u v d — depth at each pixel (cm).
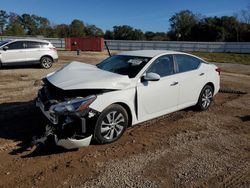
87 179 393
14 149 469
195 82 660
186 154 480
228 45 4331
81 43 3634
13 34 8062
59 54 2867
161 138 542
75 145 452
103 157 455
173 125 615
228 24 7012
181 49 4547
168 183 392
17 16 9250
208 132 584
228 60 3741
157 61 582
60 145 445
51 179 390
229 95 936
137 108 530
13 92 867
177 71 622
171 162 450
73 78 495
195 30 7494
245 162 461
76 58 2388
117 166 430
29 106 707
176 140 536
